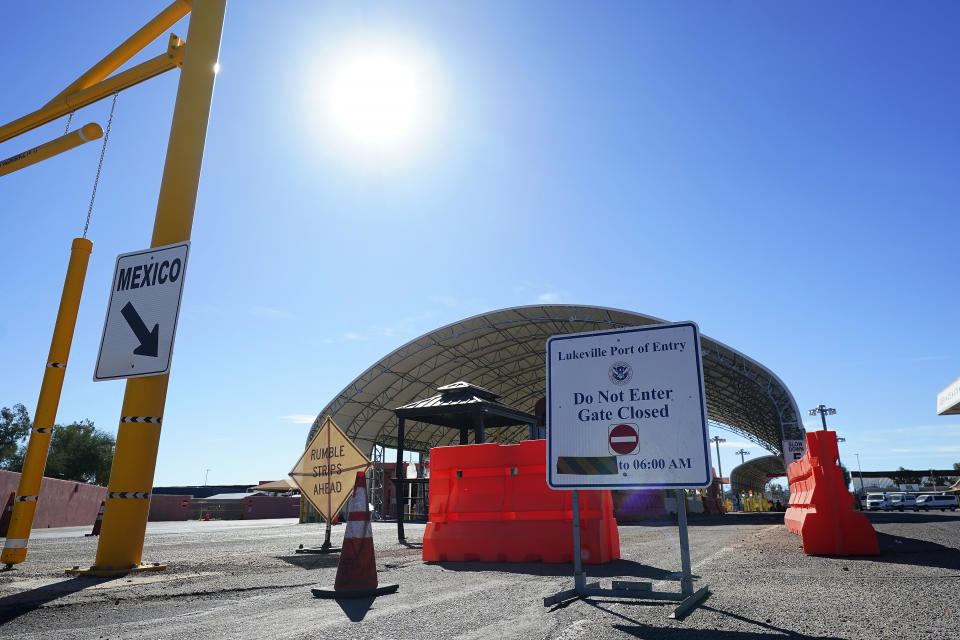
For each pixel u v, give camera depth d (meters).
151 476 6.88
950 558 6.64
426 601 4.47
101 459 61.47
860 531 7.20
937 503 49.88
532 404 57.03
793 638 3.12
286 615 3.99
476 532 7.61
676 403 4.39
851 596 4.29
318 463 9.69
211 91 8.20
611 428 4.53
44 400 7.55
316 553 8.98
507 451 7.95
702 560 7.04
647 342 4.61
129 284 7.15
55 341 7.71
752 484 118.25
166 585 5.46
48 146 9.56
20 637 3.45
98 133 9.45
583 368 4.77
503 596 4.63
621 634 3.28
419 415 15.23
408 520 32.28
